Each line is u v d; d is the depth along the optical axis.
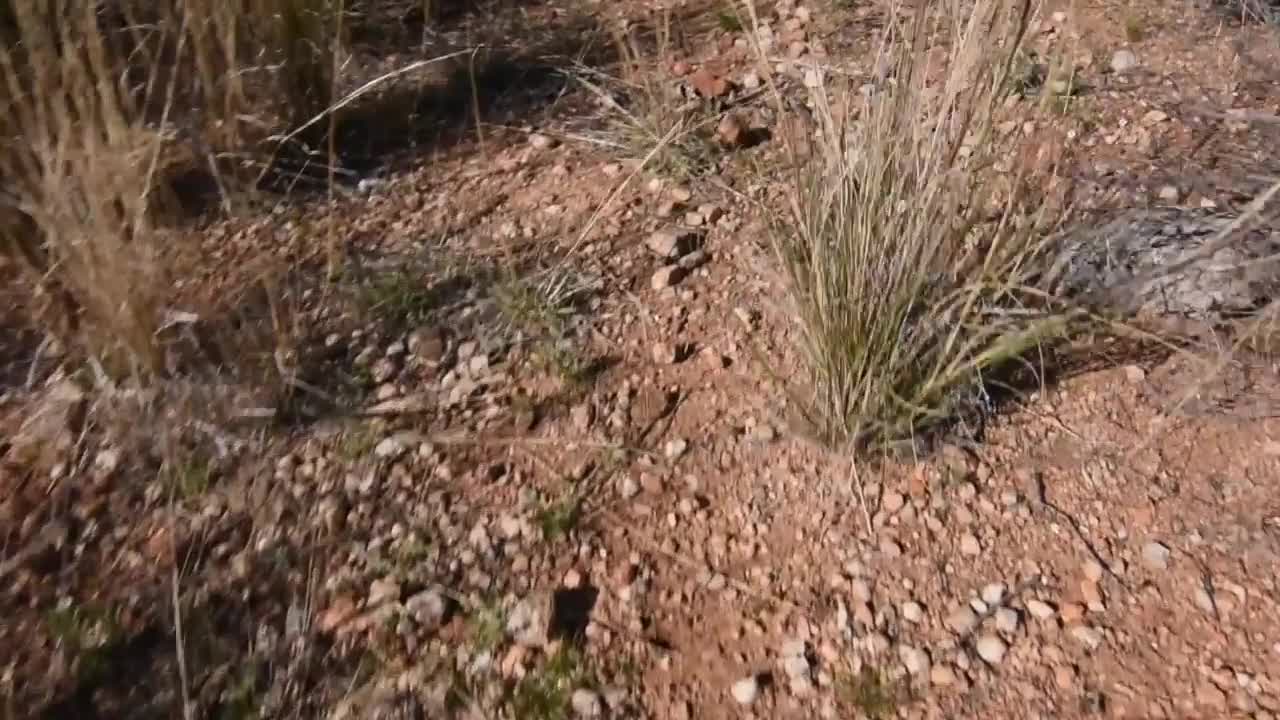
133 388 1.86
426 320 2.01
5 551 1.67
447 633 1.59
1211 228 2.00
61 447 1.80
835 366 1.71
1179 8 2.61
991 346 1.79
